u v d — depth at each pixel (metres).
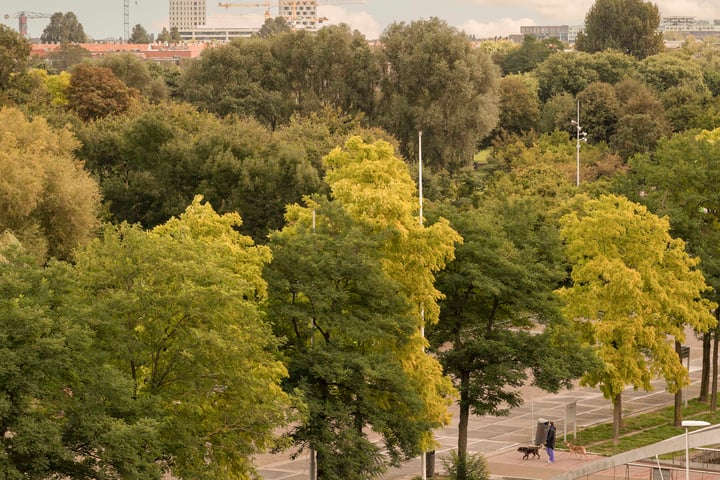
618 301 87.44
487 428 96.44
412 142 189.75
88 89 186.88
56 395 49.34
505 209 89.94
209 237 67.38
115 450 47.94
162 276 54.94
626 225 88.25
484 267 78.06
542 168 169.62
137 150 138.12
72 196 106.25
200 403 55.41
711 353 129.75
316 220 73.50
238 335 55.84
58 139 123.62
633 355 86.94
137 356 53.00
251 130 139.62
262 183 127.25
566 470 82.25
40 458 46.72
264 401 56.34
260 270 65.38
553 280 85.50
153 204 134.88
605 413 102.56
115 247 56.31
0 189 99.19
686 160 103.25
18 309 47.41
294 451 85.06
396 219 73.00
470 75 192.00
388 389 66.56
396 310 69.06
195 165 132.00
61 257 105.31
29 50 173.25
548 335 77.62
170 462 54.44
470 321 79.12
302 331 67.50
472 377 80.19
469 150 190.88
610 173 194.12
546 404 105.75
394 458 68.50
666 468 74.06
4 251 52.22
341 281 68.81
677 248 90.94
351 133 155.88
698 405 106.00
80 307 51.12
